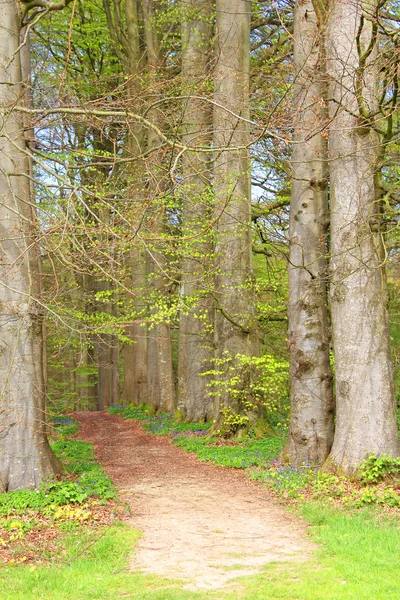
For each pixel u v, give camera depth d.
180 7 17.81
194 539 7.34
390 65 9.08
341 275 9.83
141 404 28.67
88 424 24.97
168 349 24.88
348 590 5.34
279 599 5.23
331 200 10.19
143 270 21.69
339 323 9.90
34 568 6.21
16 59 9.65
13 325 9.47
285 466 11.34
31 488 9.40
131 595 5.45
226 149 7.70
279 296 16.39
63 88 8.28
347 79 9.65
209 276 15.43
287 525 7.95
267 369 15.01
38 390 9.72
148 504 9.38
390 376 9.72
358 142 9.76
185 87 10.00
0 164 9.38
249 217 15.36
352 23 9.70
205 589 5.57
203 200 13.91
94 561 6.45
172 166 7.74
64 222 7.20
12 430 9.45
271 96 9.80
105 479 10.48
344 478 9.49
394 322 15.33
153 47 20.16
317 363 11.51
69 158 10.81
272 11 15.48
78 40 20.83
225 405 15.75
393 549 6.43
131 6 21.14
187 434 17.53
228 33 15.03
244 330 15.56
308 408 11.49
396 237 11.45
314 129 7.88
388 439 9.51
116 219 8.88
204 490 10.41
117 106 9.03
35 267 11.58
